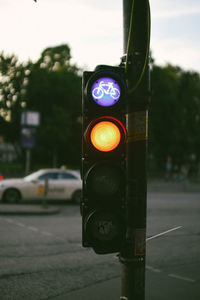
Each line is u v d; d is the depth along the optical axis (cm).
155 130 5500
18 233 1070
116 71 305
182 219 1298
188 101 5866
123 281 307
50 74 4975
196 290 555
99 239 281
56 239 981
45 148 5088
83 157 294
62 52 5356
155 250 786
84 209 288
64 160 5638
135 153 306
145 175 307
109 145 292
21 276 636
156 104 5328
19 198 1919
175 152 5691
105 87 293
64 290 558
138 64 311
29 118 1803
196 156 6053
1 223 1273
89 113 296
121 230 284
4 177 3519
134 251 301
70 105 5159
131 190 304
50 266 703
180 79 5888
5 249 852
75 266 703
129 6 323
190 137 5778
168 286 575
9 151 10069
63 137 4478
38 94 4691
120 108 296
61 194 1967
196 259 744
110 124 291
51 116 4825
